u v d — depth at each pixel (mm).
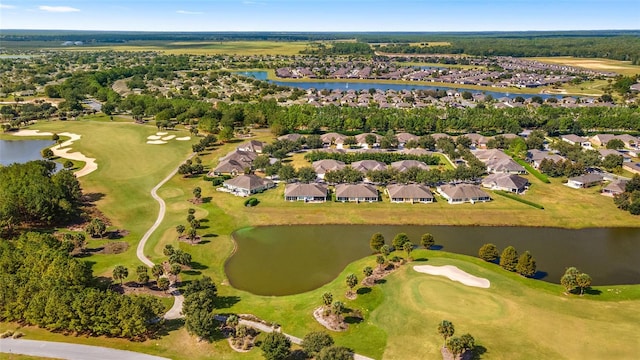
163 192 140750
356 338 74562
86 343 72250
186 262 95000
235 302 85812
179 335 74875
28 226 113438
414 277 91562
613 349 70875
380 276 93312
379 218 123750
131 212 125875
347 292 87625
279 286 93000
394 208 128750
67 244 97500
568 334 74375
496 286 88750
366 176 148875
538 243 112250
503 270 96375
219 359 69562
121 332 72688
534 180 151625
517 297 85000
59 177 127562
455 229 119312
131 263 98125
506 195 137750
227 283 93312
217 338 74312
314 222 121875
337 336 75125
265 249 108875
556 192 140875
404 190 134000
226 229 117625
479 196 133125
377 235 104250
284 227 119875
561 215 125500
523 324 76875
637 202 124625
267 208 128500
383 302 83938
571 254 106938
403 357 69875
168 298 85688
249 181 140250
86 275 83500
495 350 70562
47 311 72688
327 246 110625
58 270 82000
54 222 116688
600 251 108500
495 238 114500
